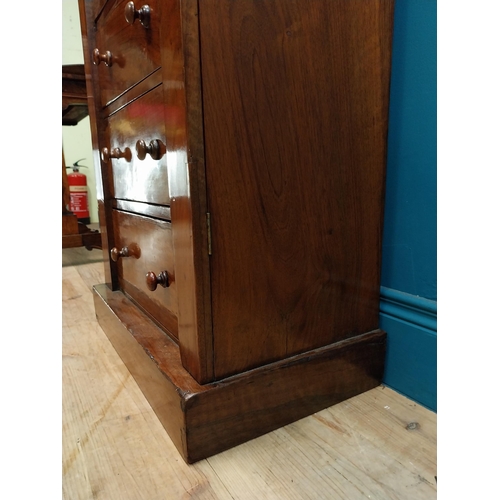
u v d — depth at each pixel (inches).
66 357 37.0
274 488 21.8
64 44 102.7
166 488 21.8
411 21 27.3
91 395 30.8
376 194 29.4
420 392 29.4
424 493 21.3
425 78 27.0
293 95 24.2
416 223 28.8
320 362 28.0
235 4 21.3
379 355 31.3
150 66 26.5
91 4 37.5
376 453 24.4
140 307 37.4
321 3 24.4
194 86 20.7
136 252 35.1
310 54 24.5
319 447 24.9
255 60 22.4
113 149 35.3
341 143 26.9
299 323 27.2
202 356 23.6
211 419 23.8
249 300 24.6
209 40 20.8
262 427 25.9
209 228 22.4
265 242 24.6
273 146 23.9
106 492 21.5
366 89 27.4
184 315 24.6
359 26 26.3
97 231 84.7
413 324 29.5
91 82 39.4
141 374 30.5
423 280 28.9
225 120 21.9
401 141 29.0
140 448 24.9
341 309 29.2
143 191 31.3
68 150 116.3
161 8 21.8
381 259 30.9
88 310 50.1
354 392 30.5
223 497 21.2
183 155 21.6
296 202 25.5
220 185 22.4
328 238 27.5
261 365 25.9
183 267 23.7
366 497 21.1
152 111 27.1
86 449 24.8
